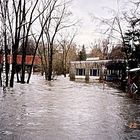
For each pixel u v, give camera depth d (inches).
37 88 1132.5
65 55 3102.9
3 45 1155.3
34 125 381.7
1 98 706.2
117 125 405.4
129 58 1574.8
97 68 2290.8
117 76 1980.8
